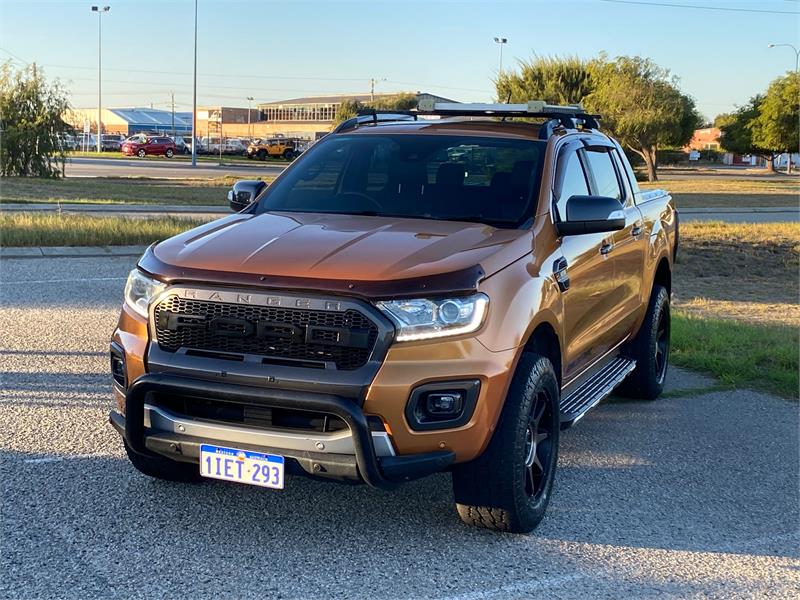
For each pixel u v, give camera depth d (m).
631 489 5.22
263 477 3.98
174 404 4.15
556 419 4.68
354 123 6.15
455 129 5.71
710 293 14.75
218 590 3.77
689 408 7.06
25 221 16.62
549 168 5.25
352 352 3.86
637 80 60.69
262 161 71.75
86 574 3.87
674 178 69.00
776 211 35.78
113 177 42.91
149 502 4.68
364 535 4.39
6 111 39.62
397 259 4.08
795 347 8.65
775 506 5.04
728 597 3.92
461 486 4.27
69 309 9.88
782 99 78.31
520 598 3.81
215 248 4.29
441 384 3.91
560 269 4.81
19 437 5.64
